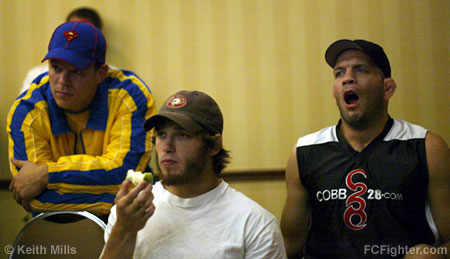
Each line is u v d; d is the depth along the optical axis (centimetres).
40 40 266
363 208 178
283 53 271
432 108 269
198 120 151
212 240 147
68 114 209
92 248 175
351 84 187
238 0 272
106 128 208
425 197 180
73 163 195
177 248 147
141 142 205
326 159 190
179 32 270
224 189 157
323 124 268
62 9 268
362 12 272
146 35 269
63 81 197
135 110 209
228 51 270
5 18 266
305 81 270
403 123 191
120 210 137
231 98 269
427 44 272
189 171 149
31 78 252
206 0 271
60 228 177
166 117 150
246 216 150
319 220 187
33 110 206
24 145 201
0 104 263
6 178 260
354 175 183
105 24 267
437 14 273
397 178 178
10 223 254
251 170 264
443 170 176
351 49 192
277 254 149
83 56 198
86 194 194
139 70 268
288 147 267
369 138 188
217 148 156
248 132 267
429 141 181
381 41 272
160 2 270
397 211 175
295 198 196
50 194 193
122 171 198
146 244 149
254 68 270
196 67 269
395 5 273
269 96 269
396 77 271
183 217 151
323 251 184
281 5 272
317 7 272
